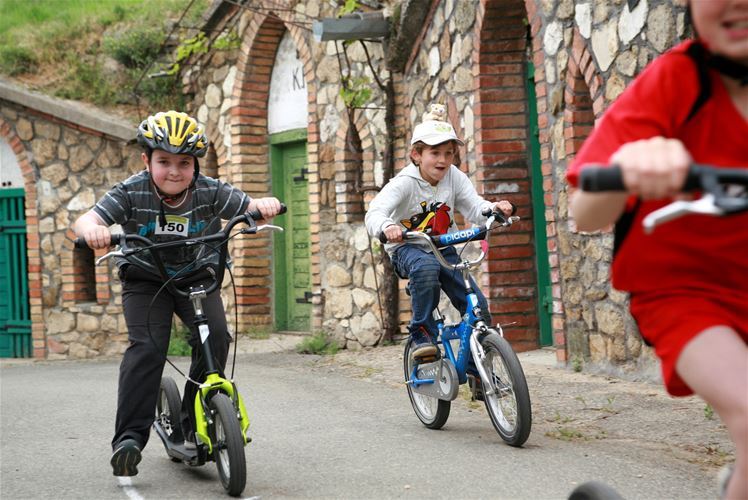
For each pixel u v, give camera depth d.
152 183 5.46
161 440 6.33
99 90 17.42
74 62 18.05
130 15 18.92
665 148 1.97
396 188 6.61
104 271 16.27
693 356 2.36
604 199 2.27
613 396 7.46
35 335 16.56
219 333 5.49
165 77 17.02
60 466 6.25
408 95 12.48
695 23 2.38
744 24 2.29
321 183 13.88
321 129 13.91
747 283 2.49
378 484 5.30
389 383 9.51
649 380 7.96
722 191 1.98
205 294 5.39
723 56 2.37
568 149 8.84
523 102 10.58
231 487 5.07
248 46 15.30
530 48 10.52
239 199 5.61
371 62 12.97
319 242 13.80
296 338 14.80
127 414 5.43
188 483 5.58
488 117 10.55
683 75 2.40
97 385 10.70
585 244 8.74
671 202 2.44
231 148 15.76
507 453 5.88
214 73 16.22
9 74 17.89
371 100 12.95
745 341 2.48
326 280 13.61
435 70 11.65
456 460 5.77
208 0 18.00
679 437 6.10
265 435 6.98
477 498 4.90
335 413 7.82
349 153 13.39
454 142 6.63
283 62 15.34
